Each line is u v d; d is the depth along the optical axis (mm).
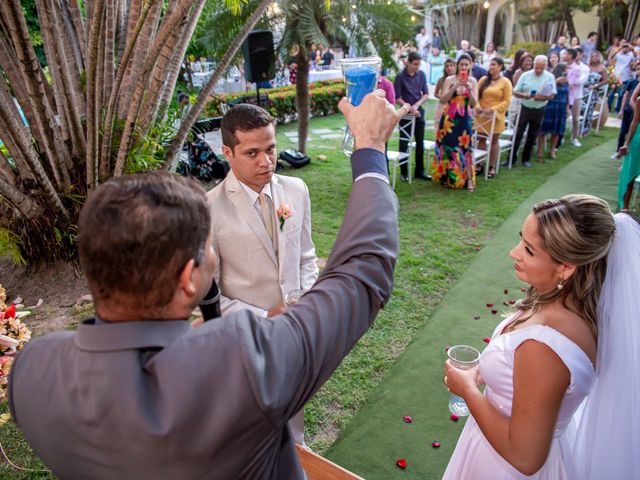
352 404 2988
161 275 693
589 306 1403
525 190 6723
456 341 3566
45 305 4172
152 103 4004
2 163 4117
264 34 7320
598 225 1338
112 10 3756
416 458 2578
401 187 6992
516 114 8289
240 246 2117
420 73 6777
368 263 822
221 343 683
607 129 10562
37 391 743
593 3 20125
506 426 1438
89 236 684
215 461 677
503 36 23219
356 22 7863
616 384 1478
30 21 10641
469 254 4949
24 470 2574
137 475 684
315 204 6410
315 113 12336
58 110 4188
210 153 7164
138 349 704
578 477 1646
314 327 752
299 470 881
